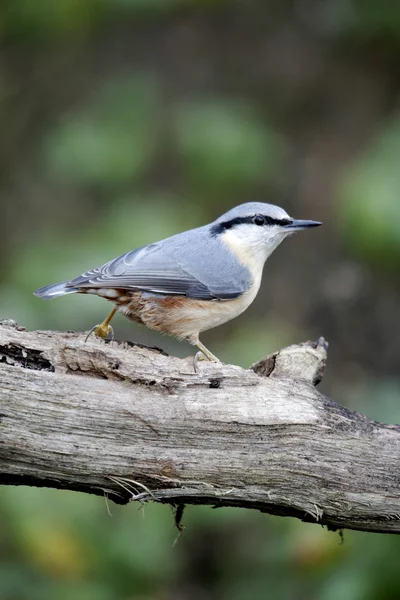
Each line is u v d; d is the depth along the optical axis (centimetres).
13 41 1348
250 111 1249
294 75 1550
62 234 1160
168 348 1205
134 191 1166
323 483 619
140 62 1498
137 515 906
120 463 600
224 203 1305
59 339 646
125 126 1211
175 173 1274
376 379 1256
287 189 1424
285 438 620
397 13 1399
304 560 913
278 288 1360
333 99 1548
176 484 607
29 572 872
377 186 1072
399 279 1332
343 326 1319
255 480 616
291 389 640
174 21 1546
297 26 1583
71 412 596
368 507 621
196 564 1083
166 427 608
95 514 893
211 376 630
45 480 599
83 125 1182
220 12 1568
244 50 1558
